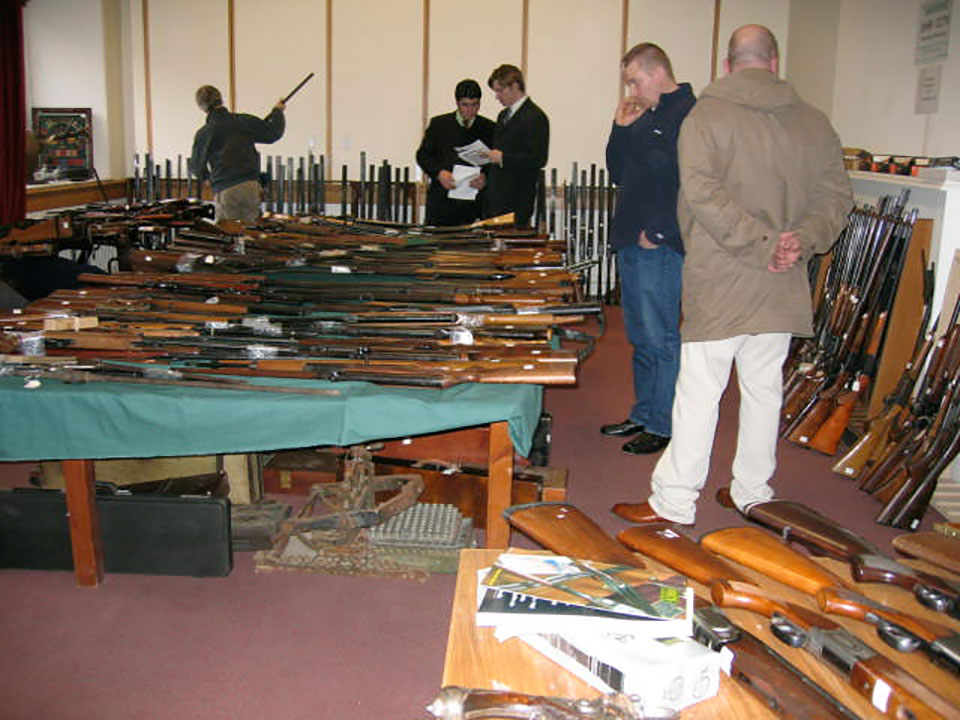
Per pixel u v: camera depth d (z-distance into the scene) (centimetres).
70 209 641
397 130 808
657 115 363
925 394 350
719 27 766
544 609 141
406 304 336
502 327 297
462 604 155
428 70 793
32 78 762
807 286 292
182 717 213
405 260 429
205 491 295
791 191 279
